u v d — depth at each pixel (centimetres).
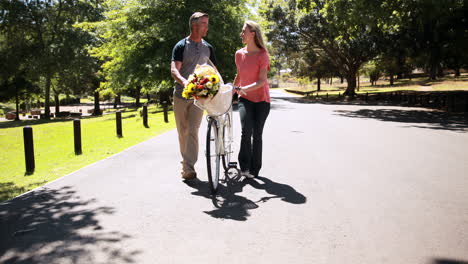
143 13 2844
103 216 408
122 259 310
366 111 2066
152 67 2659
